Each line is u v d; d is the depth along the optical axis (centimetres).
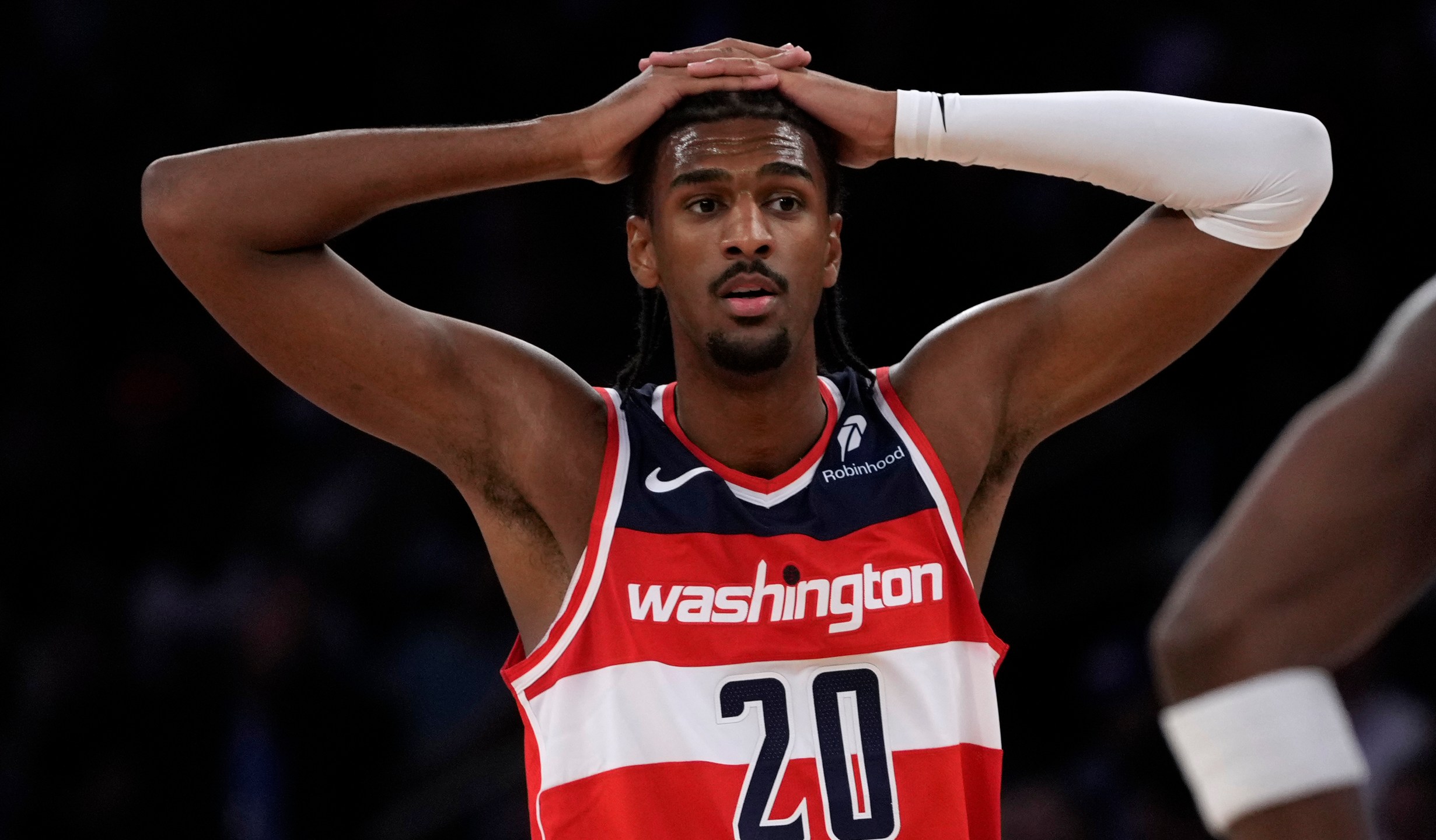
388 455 2614
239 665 2127
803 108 964
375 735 2147
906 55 2978
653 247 983
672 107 959
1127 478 2542
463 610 2459
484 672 2389
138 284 2983
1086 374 988
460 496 2606
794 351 938
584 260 2897
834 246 1002
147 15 3136
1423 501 559
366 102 3092
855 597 922
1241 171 941
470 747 2172
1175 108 960
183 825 2069
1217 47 2931
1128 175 959
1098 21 2973
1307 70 2903
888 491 949
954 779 909
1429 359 572
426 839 2130
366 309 948
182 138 3089
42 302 2955
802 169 942
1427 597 2186
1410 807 2016
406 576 2498
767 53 977
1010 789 2233
